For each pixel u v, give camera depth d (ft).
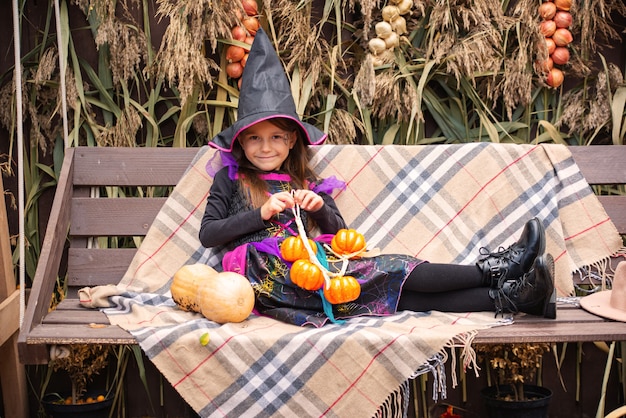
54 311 5.93
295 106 6.98
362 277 5.68
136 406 7.79
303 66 7.56
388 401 5.07
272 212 5.84
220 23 7.06
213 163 6.80
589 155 7.13
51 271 6.03
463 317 5.59
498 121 8.00
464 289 5.82
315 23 7.82
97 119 7.74
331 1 7.47
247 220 5.95
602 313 5.64
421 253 6.88
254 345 4.98
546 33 7.52
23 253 6.51
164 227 6.76
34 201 7.64
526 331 5.19
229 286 5.32
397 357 4.98
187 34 7.06
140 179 6.98
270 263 5.83
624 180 7.11
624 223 7.10
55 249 6.23
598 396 8.03
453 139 7.84
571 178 6.95
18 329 7.06
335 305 5.66
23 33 7.53
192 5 6.96
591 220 6.86
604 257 6.79
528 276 5.55
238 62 7.46
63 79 7.02
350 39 7.81
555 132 7.61
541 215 6.88
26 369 7.64
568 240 6.87
